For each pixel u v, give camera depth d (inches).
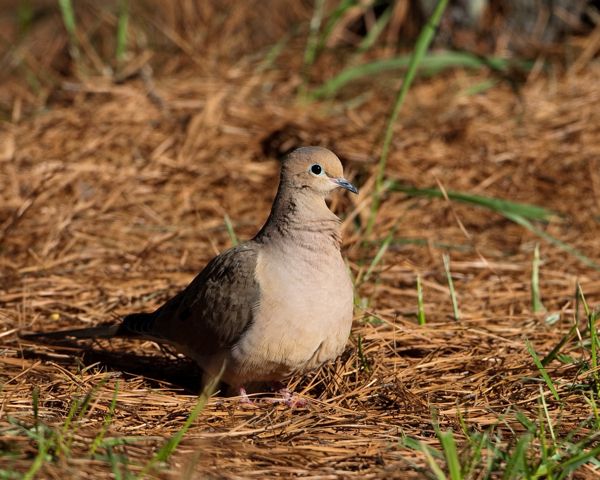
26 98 680.4
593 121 612.7
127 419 333.7
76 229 517.7
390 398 360.2
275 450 305.6
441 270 498.6
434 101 660.1
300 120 616.7
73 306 445.1
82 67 703.7
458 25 718.5
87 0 815.7
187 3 746.8
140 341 426.6
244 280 351.9
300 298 344.8
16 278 468.4
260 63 717.3
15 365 381.4
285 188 359.3
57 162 570.3
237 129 608.4
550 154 591.5
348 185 361.4
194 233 527.5
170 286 465.4
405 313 445.1
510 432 326.6
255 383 384.8
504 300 464.4
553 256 514.9
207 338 362.6
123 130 600.7
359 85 691.4
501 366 385.1
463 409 347.6
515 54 714.8
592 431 321.7
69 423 313.3
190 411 343.6
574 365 377.4
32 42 818.8
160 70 699.4
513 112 629.9
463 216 554.3
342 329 353.4
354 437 320.2
